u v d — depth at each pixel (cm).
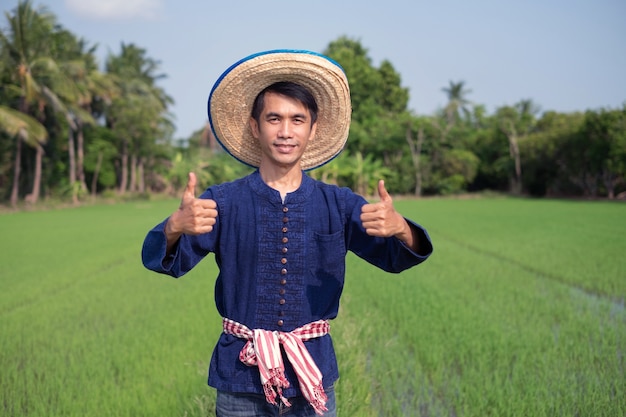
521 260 1259
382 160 5328
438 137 5212
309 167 256
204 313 791
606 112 4172
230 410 230
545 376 515
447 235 1822
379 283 1002
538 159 4744
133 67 5222
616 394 479
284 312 227
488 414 465
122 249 1548
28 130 3047
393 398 494
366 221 205
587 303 841
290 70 223
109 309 845
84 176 4434
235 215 230
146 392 503
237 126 242
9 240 1775
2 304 884
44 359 606
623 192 4662
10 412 475
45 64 3153
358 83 5681
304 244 229
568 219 2467
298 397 229
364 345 611
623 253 1361
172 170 4734
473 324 696
